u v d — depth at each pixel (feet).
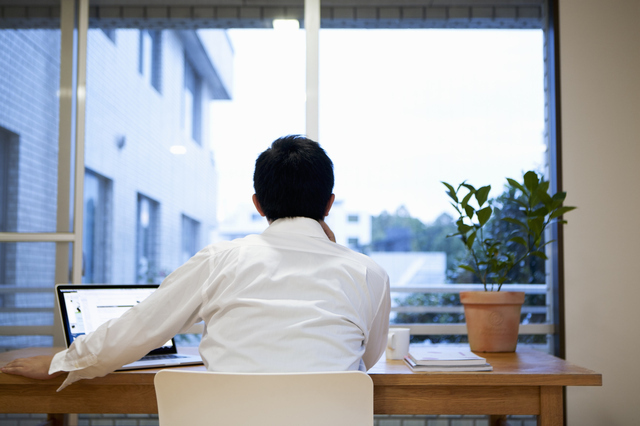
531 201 7.68
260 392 3.90
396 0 9.64
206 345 4.42
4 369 5.49
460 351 6.36
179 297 4.66
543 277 9.27
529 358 6.68
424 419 9.04
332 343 4.24
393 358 6.65
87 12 9.53
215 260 4.66
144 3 9.64
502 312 7.26
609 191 9.13
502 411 5.58
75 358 4.85
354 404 3.91
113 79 9.55
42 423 8.03
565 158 9.19
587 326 8.96
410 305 9.25
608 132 9.21
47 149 9.46
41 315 9.25
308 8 9.53
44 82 9.53
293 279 4.44
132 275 9.28
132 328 4.61
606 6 9.36
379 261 9.32
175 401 4.03
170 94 9.52
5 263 9.31
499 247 9.25
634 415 8.82
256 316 4.28
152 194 9.38
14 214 9.40
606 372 8.89
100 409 5.76
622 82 9.27
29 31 9.59
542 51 9.57
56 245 9.30
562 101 9.26
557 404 5.54
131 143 9.45
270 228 4.83
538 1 9.62
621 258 9.02
